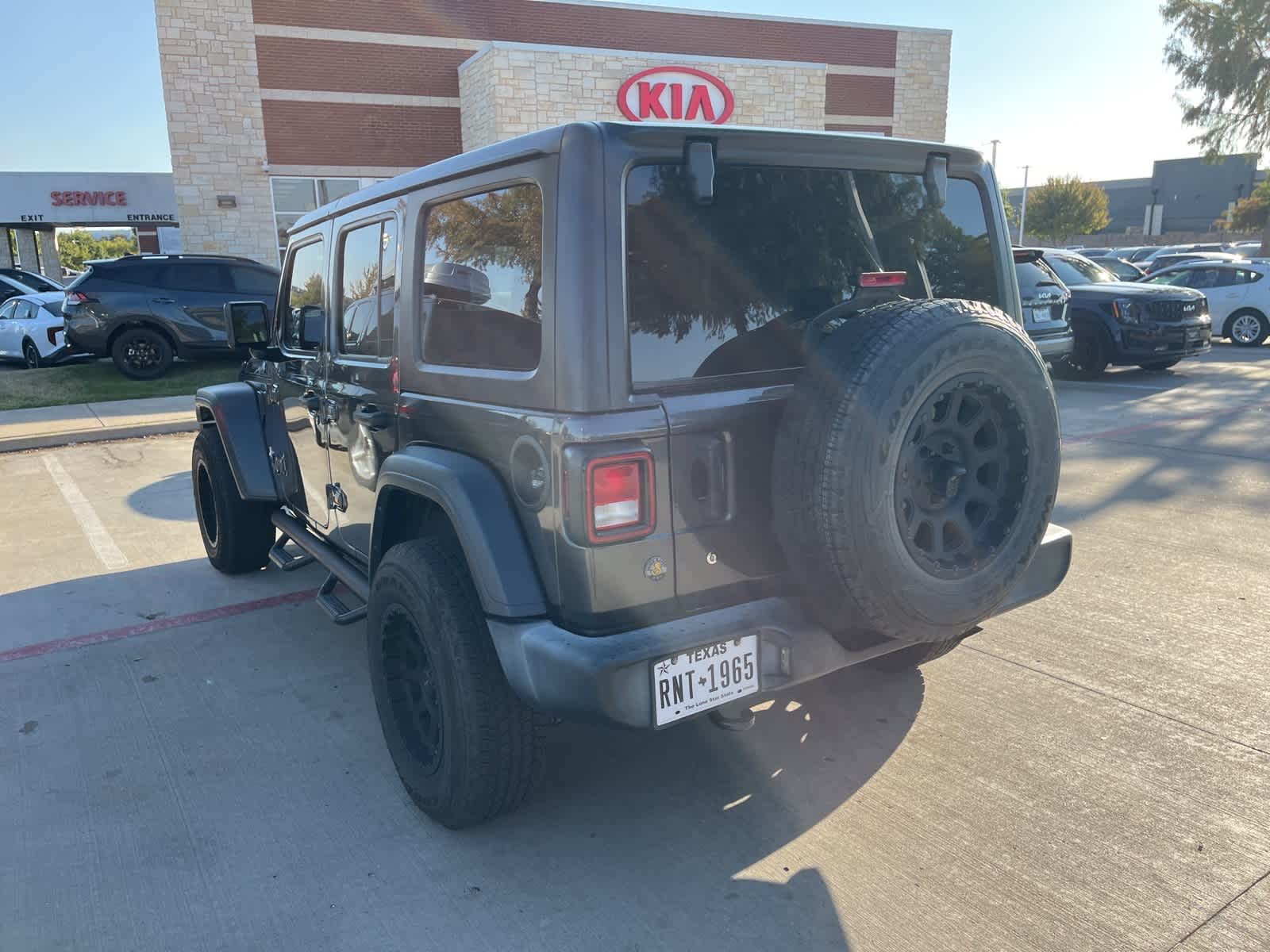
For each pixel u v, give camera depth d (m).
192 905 2.52
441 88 19.94
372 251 3.21
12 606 4.92
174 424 9.97
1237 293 15.80
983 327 2.38
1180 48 30.09
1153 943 2.26
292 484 4.43
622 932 2.37
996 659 3.92
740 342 2.47
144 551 5.93
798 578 2.43
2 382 12.87
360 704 3.71
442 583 2.63
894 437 2.25
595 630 2.32
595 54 17.94
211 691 3.86
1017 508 2.58
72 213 30.62
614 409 2.25
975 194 3.02
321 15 18.89
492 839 2.79
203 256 13.27
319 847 2.77
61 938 2.41
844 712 3.51
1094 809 2.83
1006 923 2.35
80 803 3.04
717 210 2.42
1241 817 2.77
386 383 3.11
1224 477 6.71
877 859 2.63
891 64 24.47
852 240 2.71
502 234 2.49
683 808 2.92
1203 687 3.61
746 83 19.23
